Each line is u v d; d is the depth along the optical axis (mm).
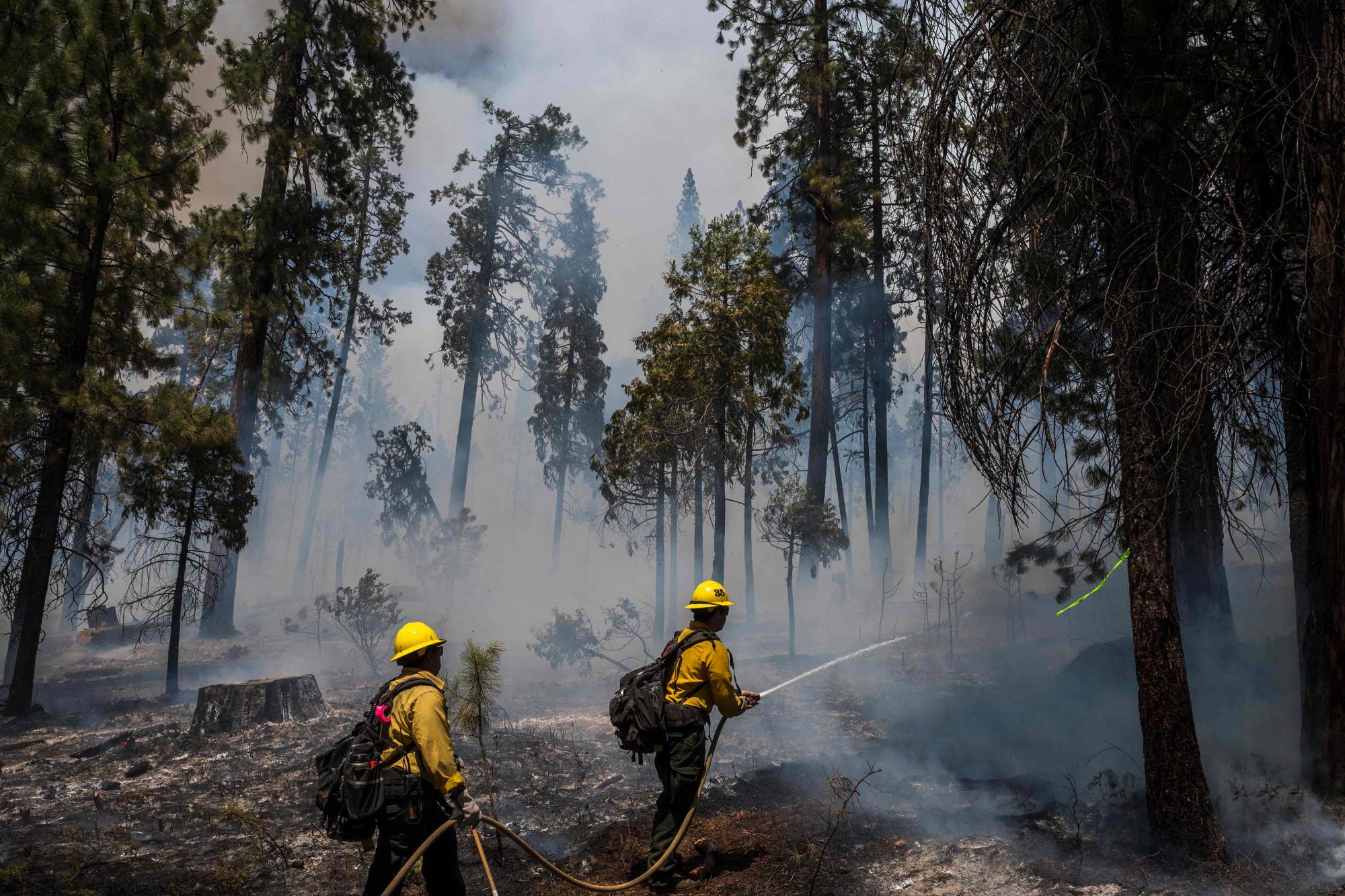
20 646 11289
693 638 5242
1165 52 5629
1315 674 5609
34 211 11492
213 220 14594
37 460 12875
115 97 12430
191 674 15641
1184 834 4871
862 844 5492
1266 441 5879
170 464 12555
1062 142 5109
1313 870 4629
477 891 5113
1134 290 5133
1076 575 13484
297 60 22406
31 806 6785
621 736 5242
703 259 17125
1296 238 5484
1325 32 5156
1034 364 5742
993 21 5414
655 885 4969
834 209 21938
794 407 18531
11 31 12227
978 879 4820
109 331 13445
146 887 5078
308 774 7492
